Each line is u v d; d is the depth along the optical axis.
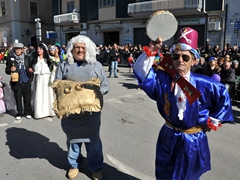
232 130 4.95
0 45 31.64
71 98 2.45
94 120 2.83
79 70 2.79
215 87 2.08
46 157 3.70
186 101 2.05
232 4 15.74
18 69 5.22
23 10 29.52
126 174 3.24
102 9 21.95
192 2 16.09
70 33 25.67
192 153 2.10
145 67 2.11
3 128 4.88
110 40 22.27
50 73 5.33
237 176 3.21
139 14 18.64
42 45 5.24
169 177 2.22
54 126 4.98
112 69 12.12
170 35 2.03
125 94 8.27
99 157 3.05
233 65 7.62
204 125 2.12
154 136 4.52
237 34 14.98
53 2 26.12
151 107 6.61
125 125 5.12
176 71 2.08
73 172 3.13
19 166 3.43
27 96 5.43
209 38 16.95
